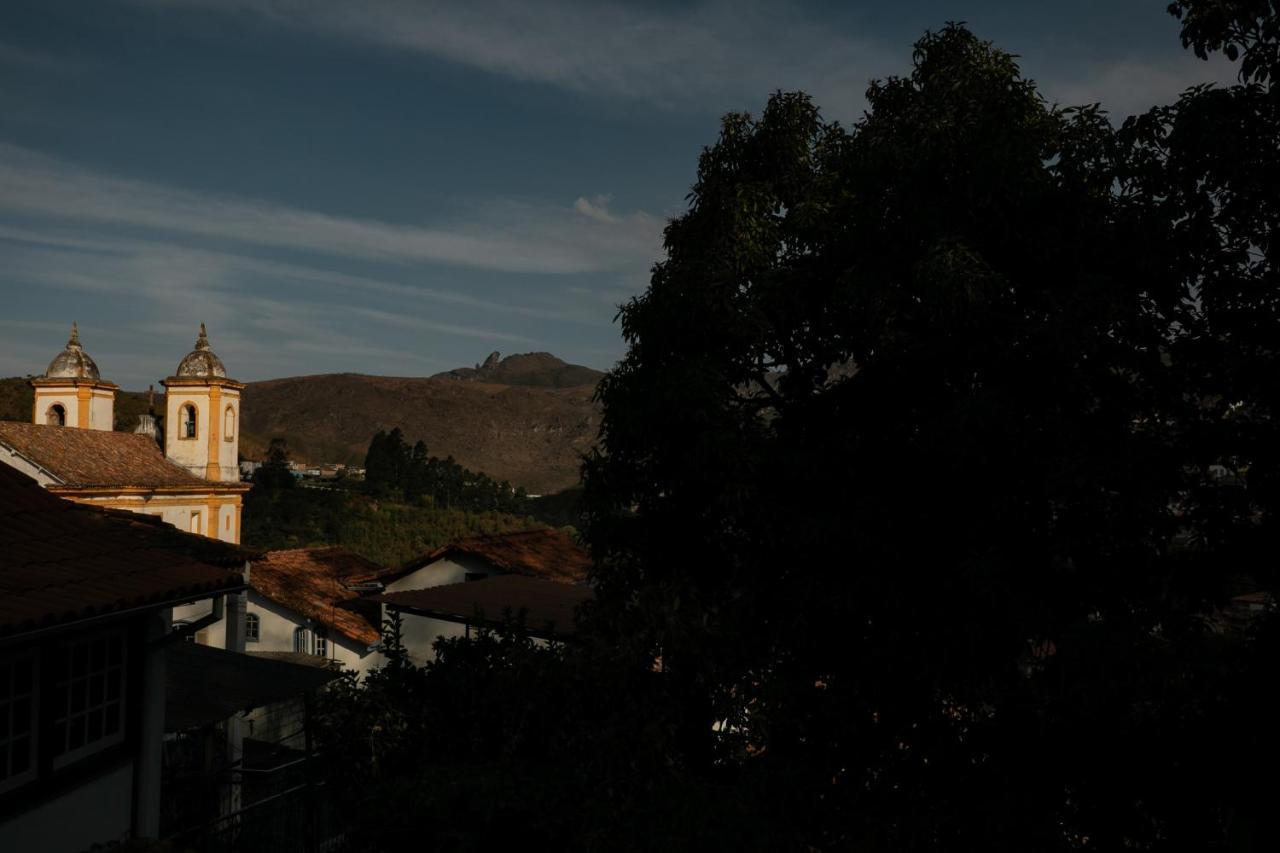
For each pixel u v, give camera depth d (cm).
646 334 1230
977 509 1016
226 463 5122
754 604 1130
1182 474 921
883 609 1028
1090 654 843
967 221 1046
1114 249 1000
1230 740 855
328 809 1116
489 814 700
